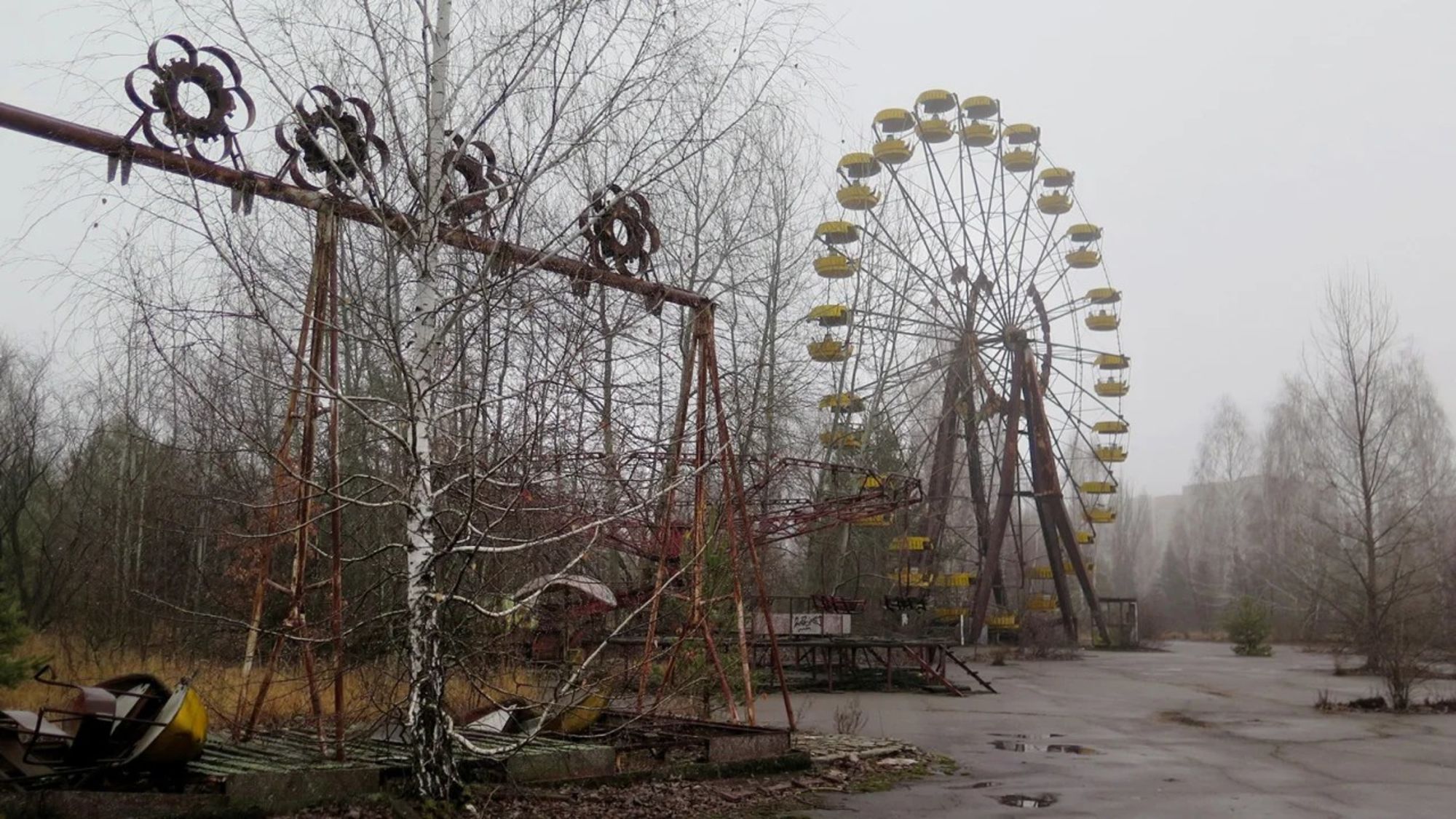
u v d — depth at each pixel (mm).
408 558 8438
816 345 34188
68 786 8148
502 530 10227
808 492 28125
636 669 11797
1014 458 45750
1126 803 10477
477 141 9469
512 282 8594
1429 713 20422
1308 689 26312
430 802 8227
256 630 9203
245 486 11500
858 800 10297
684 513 16375
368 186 8688
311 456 9578
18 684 15305
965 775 12203
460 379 9195
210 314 9836
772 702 21219
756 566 13273
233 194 9008
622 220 11023
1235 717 19562
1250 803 10570
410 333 10242
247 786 8031
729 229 34500
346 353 15867
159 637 18828
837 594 36469
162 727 8250
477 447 9469
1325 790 11430
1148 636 61844
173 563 16797
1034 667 35844
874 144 45500
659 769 10336
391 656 11008
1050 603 50281
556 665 11445
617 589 17031
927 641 24953
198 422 13531
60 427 28000
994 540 44969
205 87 8906
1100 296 52125
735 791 10312
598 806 9156
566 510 10297
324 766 8797
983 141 46719
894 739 15133
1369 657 31375
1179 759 13828
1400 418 58000
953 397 45000
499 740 10156
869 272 43000
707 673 12906
